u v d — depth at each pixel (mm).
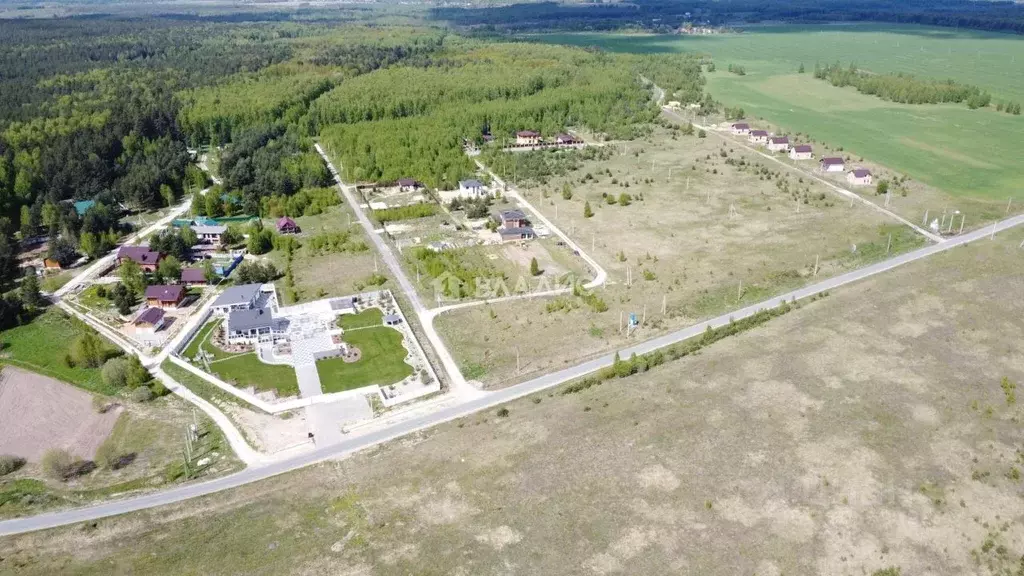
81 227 181625
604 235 176625
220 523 86688
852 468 88938
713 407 102438
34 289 148000
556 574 76188
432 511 86188
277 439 103938
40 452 104188
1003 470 88125
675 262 159125
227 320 138625
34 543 85125
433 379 116875
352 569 78312
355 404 111875
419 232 183500
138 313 145000
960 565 75688
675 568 76188
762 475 88375
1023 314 126438
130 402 115125
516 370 119062
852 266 153250
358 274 159625
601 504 85250
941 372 109000
